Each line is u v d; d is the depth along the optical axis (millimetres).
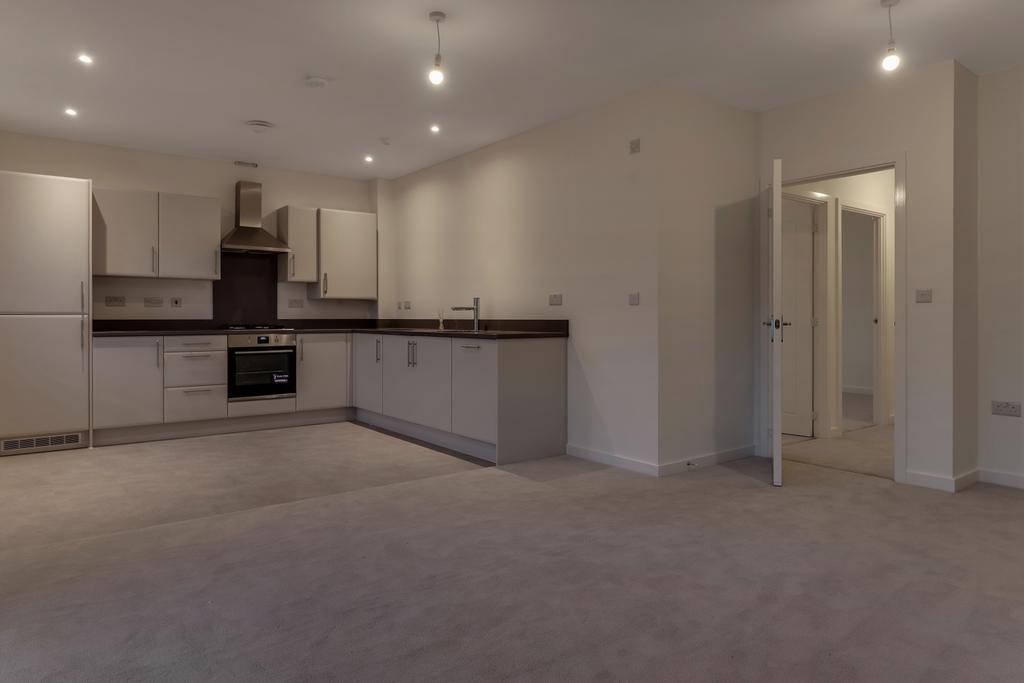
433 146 5531
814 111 4348
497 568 2510
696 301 4273
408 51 3594
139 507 3379
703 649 1890
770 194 4609
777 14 3154
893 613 2125
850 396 8328
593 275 4473
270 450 4871
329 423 6191
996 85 3889
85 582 2375
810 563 2562
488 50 3576
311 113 4676
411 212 6520
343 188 6789
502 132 5109
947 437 3729
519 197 5141
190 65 3795
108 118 4797
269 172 6359
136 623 2047
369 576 2432
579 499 3494
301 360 5984
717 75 3938
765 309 4637
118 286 5566
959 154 3764
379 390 5816
